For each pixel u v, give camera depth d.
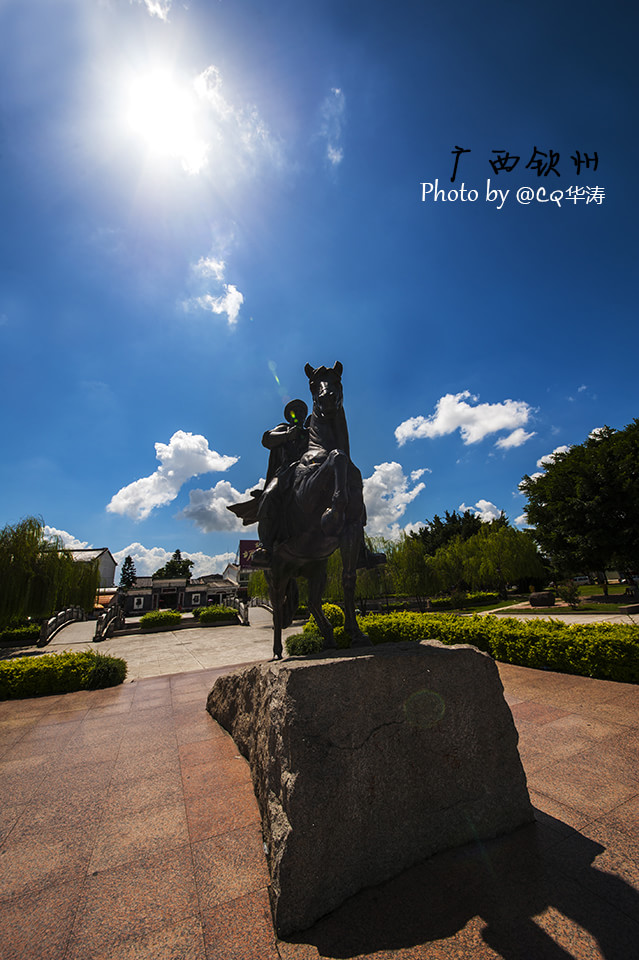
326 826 2.27
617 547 19.69
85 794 3.64
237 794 3.48
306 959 1.84
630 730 4.33
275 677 2.81
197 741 4.82
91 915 2.20
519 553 31.81
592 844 2.54
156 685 8.65
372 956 1.83
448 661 2.95
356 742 2.52
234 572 61.56
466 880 2.29
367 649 3.25
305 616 26.88
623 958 1.72
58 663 8.65
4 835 3.04
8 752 4.86
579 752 3.89
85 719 6.18
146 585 50.94
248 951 1.92
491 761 2.86
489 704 2.98
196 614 29.12
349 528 3.77
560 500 21.78
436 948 1.85
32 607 20.86
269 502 4.51
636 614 15.91
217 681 5.67
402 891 2.24
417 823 2.53
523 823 2.80
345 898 2.20
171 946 1.97
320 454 4.08
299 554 4.38
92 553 49.53
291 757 2.39
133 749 4.70
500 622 8.94
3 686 8.09
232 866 2.57
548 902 2.07
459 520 52.00
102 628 21.77
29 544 20.97
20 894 2.39
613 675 6.28
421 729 2.72
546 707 5.24
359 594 28.69
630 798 3.05
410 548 31.67
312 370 4.51
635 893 2.10
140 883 2.45
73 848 2.84
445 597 37.94
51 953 1.96
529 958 1.75
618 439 21.33
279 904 2.05
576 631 7.27
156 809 3.30
